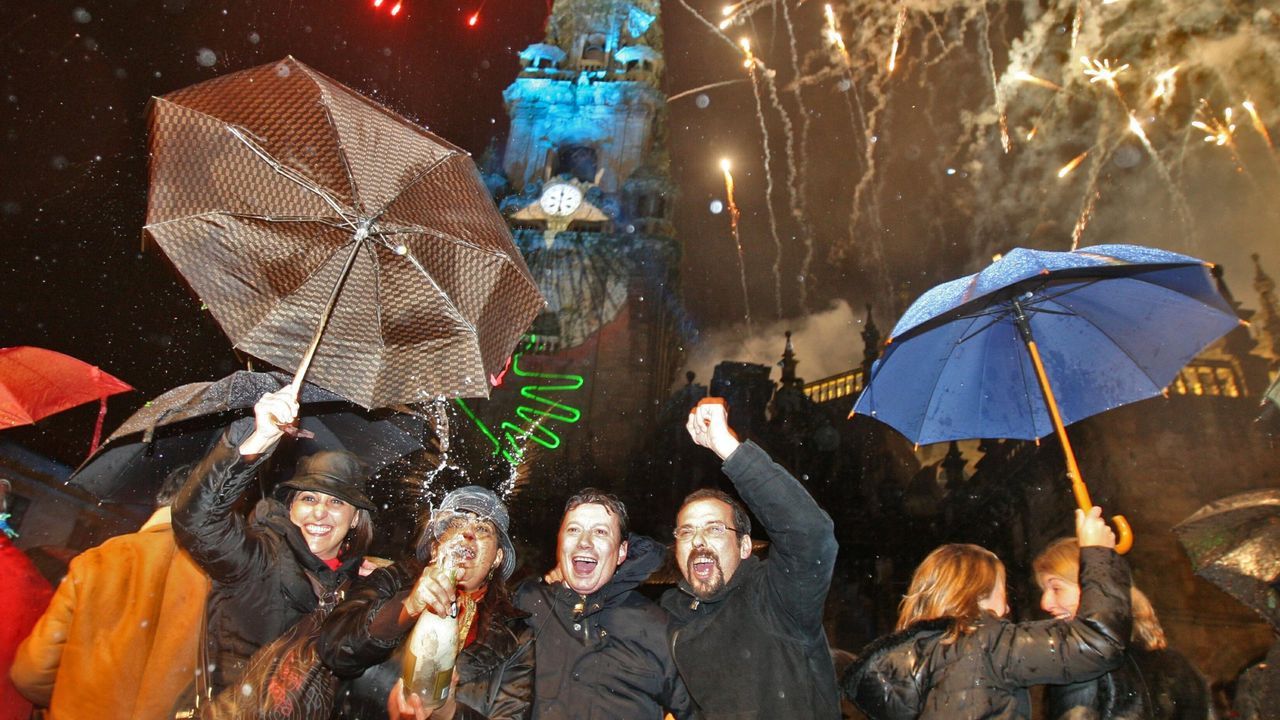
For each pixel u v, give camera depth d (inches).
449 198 121.6
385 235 114.6
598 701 139.8
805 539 131.3
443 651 105.7
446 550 111.2
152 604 141.7
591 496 155.9
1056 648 124.0
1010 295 145.3
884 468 1396.4
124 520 433.1
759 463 132.5
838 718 139.3
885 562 1189.7
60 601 139.9
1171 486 762.8
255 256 111.7
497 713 128.6
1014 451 962.1
